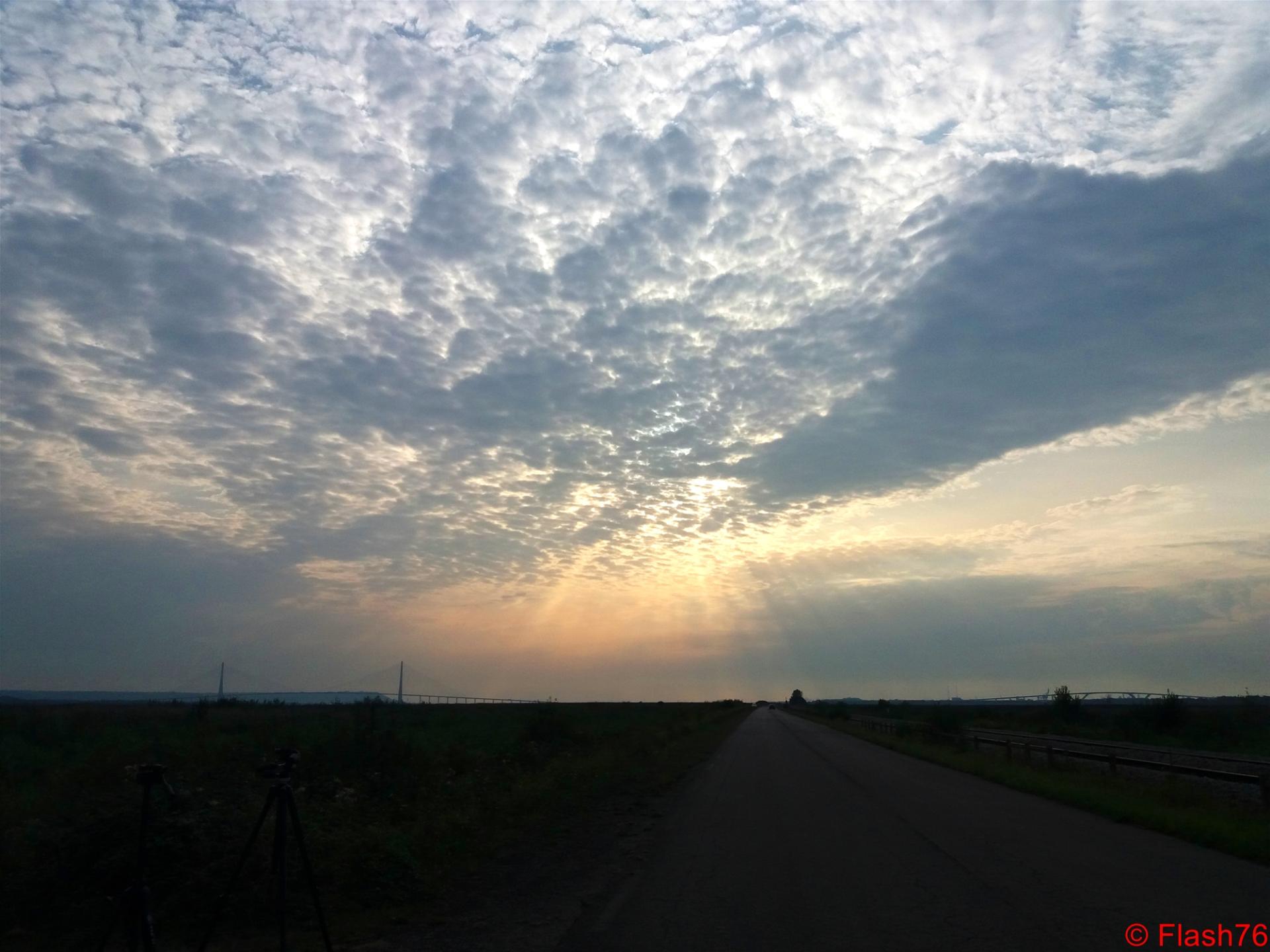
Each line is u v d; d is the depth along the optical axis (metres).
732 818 17.58
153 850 10.44
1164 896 10.37
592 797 21.36
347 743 21.31
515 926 9.64
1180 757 33.62
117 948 9.07
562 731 38.28
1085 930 8.91
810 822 16.97
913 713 84.81
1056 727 62.91
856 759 34.59
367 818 15.34
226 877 10.28
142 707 67.62
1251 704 64.38
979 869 12.08
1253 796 21.16
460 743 31.59
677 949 8.55
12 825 12.47
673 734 49.38
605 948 8.66
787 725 78.44
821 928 9.15
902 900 10.28
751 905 10.23
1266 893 10.54
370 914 10.37
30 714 40.75
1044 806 19.41
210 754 20.66
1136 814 16.77
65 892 10.18
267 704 75.44
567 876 12.30
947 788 23.38
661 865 12.80
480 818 16.53
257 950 8.94
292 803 8.12
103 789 14.59
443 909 10.62
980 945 8.43
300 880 10.71
